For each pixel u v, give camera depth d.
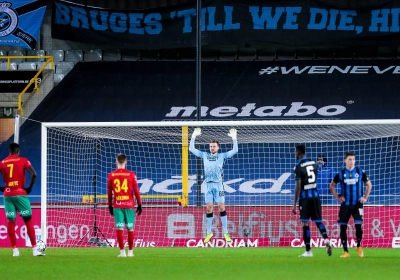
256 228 64.31
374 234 63.03
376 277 32.19
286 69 100.50
